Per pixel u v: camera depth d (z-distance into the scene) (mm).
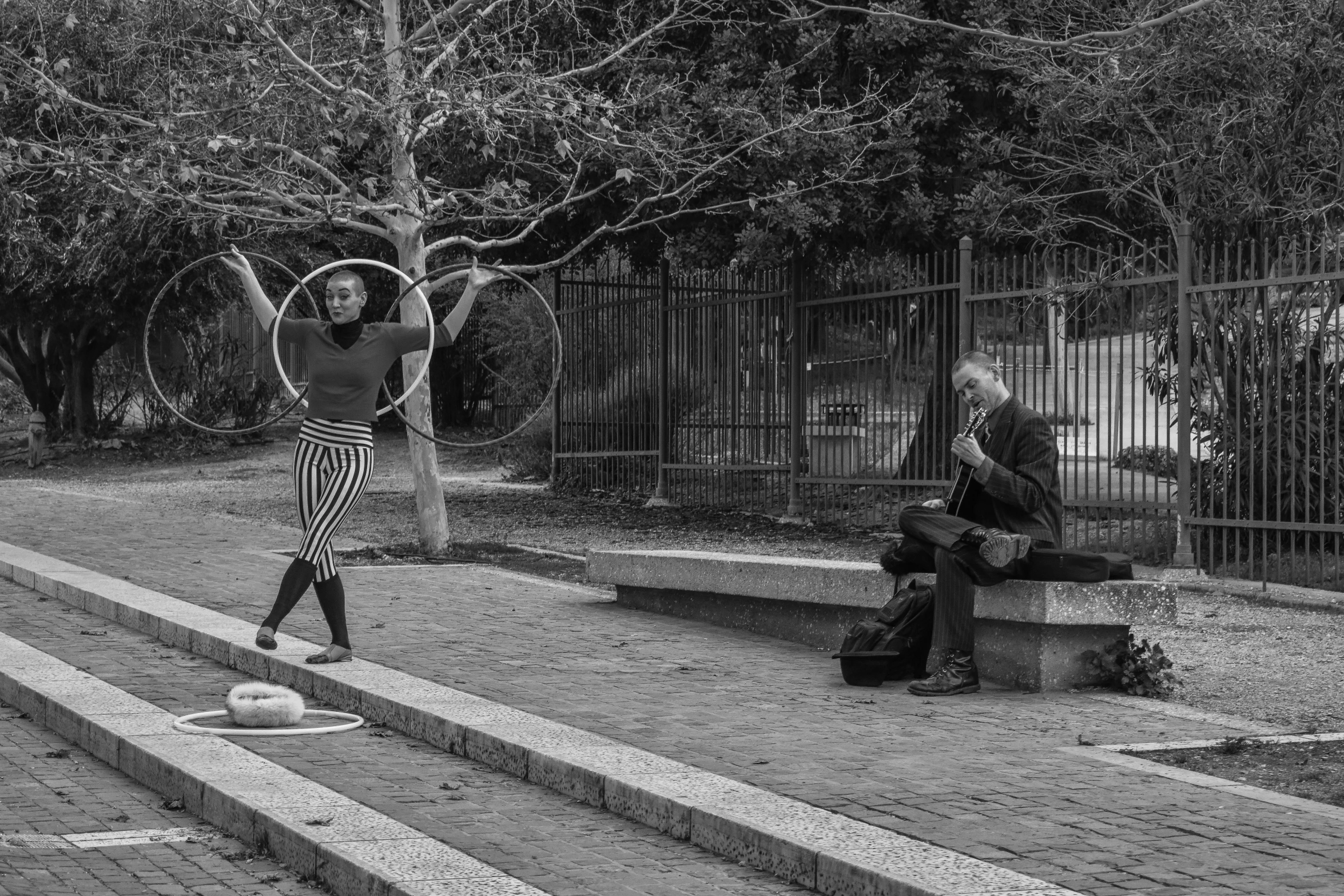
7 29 14422
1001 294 14102
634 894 4871
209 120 12742
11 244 24188
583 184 16484
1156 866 4684
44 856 5605
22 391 40156
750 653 9016
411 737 7262
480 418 33938
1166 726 6902
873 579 8656
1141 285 12914
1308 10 12992
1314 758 6258
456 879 4883
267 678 8688
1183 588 11680
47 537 15672
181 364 32750
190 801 6328
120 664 9148
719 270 17875
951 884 4441
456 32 14500
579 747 6395
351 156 15398
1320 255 11898
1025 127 16562
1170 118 14266
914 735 6684
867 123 15578
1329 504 12539
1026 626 7879
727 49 16062
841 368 16531
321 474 8438
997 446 7922
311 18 13281
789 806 5422
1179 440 12602
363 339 8469
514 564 13773
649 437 19703
